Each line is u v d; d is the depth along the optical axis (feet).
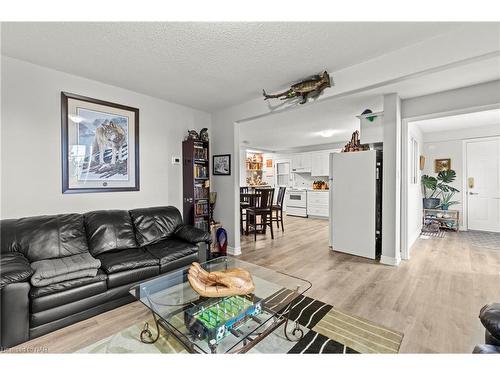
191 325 5.11
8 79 7.61
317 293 8.09
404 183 11.29
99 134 9.53
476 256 11.70
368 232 11.60
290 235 16.90
